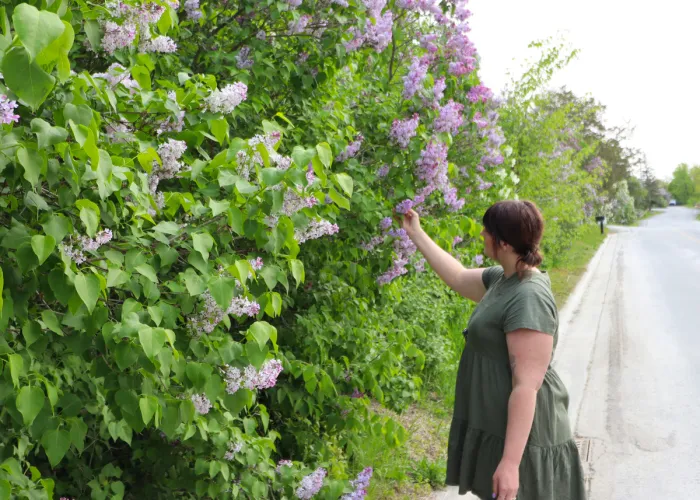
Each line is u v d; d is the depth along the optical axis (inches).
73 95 81.7
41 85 57.6
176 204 98.2
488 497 98.1
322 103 169.8
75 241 82.5
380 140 165.0
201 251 87.9
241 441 117.3
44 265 81.1
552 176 600.1
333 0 152.8
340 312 168.7
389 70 202.5
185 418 94.3
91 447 129.0
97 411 105.9
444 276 125.1
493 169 318.3
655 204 4274.1
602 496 188.5
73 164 76.0
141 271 86.0
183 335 96.4
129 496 130.5
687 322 437.4
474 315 101.0
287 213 97.1
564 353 348.2
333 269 163.2
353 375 164.6
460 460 103.0
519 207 99.1
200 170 96.3
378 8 164.9
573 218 738.8
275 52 158.1
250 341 93.8
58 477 123.9
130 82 102.8
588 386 292.7
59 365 104.0
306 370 146.0
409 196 153.5
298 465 132.6
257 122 155.7
